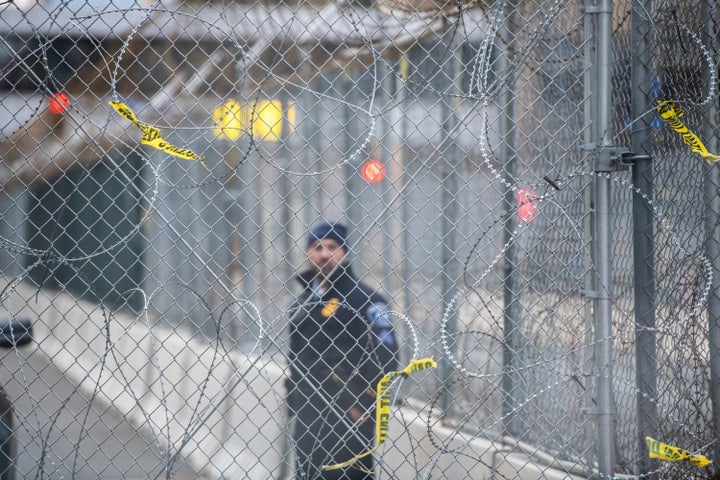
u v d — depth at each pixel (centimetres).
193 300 3050
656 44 1520
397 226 2059
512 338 1762
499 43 1563
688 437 1523
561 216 1691
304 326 1648
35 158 1579
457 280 1980
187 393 3078
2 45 1333
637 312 1488
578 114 1706
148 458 2814
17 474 1800
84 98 1798
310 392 1658
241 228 2534
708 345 1541
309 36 1455
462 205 2027
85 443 2959
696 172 1559
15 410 1295
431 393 2033
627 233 1603
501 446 1800
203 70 1502
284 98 1436
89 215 4591
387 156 2059
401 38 1530
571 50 1642
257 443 2553
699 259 1495
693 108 1563
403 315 1350
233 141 1498
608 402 1411
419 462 1959
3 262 4688
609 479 1402
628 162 1428
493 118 1817
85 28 1305
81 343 4525
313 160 2364
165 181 1291
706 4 1552
